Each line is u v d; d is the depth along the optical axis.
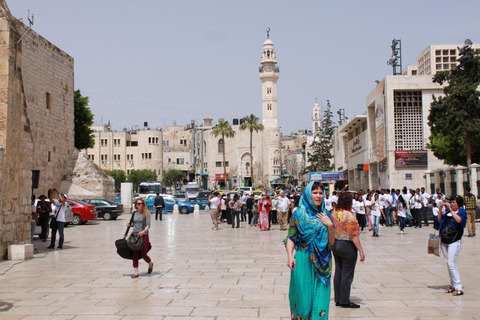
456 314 7.45
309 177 49.50
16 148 14.97
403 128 40.09
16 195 14.92
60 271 12.03
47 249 16.91
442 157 37.31
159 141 113.56
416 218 25.03
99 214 34.72
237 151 107.25
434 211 22.77
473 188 29.19
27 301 8.65
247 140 106.75
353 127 55.50
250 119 95.81
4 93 14.52
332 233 6.15
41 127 34.72
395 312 7.61
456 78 33.78
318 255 6.02
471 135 32.94
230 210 28.53
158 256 14.70
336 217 8.02
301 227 6.02
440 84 35.56
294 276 6.02
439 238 9.19
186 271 11.80
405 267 12.04
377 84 43.19
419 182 39.34
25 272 11.92
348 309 7.84
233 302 8.40
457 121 32.47
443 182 34.19
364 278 10.57
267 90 107.06
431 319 7.18
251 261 13.40
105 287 9.88
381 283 9.99
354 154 55.62
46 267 12.70
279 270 11.78
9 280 10.84
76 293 9.30
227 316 7.46
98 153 110.31
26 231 15.57
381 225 26.97
